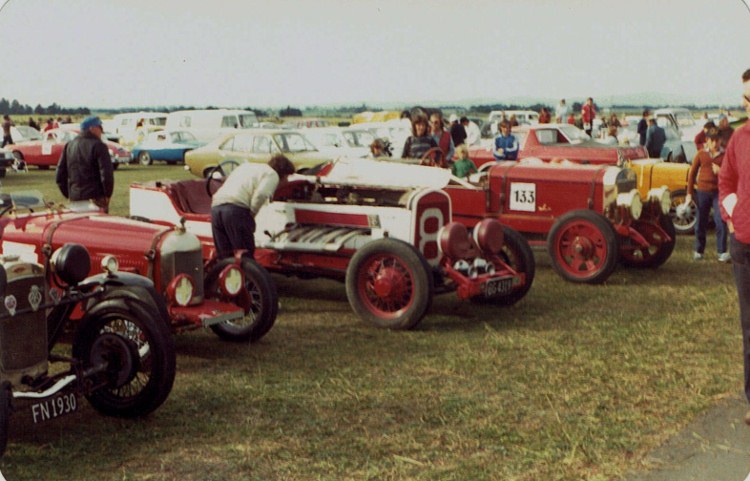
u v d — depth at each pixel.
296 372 5.50
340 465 4.01
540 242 9.12
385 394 5.02
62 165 8.38
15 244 6.07
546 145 14.04
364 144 19.89
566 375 5.37
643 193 11.63
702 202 9.60
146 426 4.54
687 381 5.23
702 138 13.43
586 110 24.02
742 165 4.32
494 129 22.97
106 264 4.84
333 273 7.32
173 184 7.96
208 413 4.73
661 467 3.96
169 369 4.54
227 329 6.27
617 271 9.18
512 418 4.61
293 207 7.50
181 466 4.01
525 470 3.94
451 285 7.02
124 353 4.56
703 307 7.32
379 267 6.73
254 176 6.96
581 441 4.26
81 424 4.57
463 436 4.36
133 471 3.96
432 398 4.95
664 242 9.09
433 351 5.97
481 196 9.35
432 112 10.64
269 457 4.11
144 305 4.59
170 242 5.76
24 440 4.35
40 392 4.30
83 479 3.87
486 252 7.17
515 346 6.09
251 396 5.01
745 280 4.39
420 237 7.05
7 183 20.36
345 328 6.70
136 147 27.00
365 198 7.64
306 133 19.69
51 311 4.64
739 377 5.31
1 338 4.18
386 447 4.22
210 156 18.09
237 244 6.89
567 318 6.98
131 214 8.05
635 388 5.11
